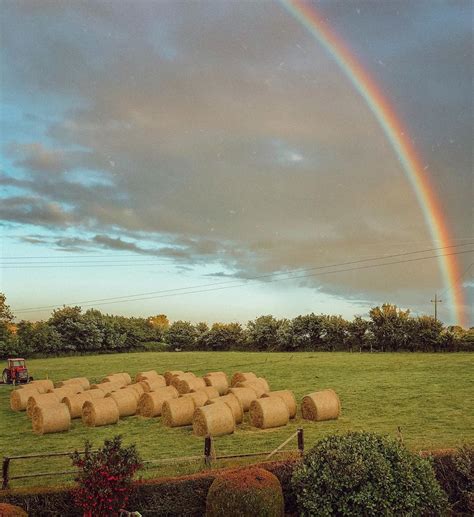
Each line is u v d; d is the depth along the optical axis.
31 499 11.29
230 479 10.88
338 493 11.05
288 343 72.19
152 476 13.91
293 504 11.94
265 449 19.27
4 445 22.09
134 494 11.50
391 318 65.06
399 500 10.95
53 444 22.06
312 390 34.50
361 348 66.50
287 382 39.03
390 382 36.12
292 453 16.17
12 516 9.78
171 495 11.69
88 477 10.81
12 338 72.69
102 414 25.84
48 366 60.22
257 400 23.92
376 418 24.72
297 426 23.62
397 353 60.47
